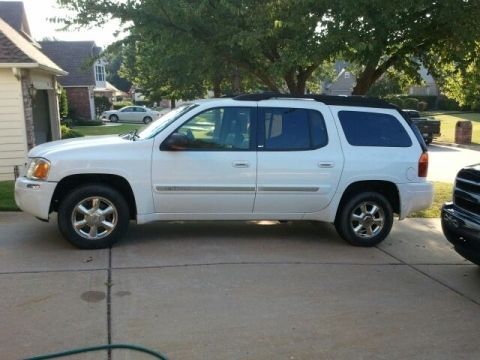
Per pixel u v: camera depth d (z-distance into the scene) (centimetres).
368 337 430
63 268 570
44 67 1389
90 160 620
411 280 575
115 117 4512
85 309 465
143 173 636
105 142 649
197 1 937
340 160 679
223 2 860
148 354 389
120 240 682
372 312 481
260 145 664
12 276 542
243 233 743
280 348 406
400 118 714
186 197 651
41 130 1859
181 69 1526
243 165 655
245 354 395
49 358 378
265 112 672
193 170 646
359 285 551
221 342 412
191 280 545
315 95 706
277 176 665
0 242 664
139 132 705
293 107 681
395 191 710
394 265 627
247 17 892
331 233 766
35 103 1808
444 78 1234
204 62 1048
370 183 702
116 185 654
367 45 822
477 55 983
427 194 712
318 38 838
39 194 616
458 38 870
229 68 1194
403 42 953
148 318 450
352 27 809
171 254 631
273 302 495
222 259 619
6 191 1002
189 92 2955
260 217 682
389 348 412
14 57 1275
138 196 639
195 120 655
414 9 807
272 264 608
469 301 518
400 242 734
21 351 389
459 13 815
